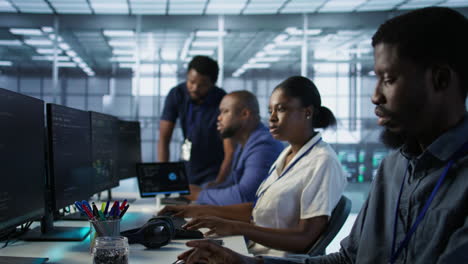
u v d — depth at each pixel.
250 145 2.37
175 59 7.99
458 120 0.76
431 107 0.73
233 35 8.15
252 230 1.58
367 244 0.95
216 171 3.31
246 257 1.07
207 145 3.29
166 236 1.43
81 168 1.81
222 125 2.60
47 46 8.59
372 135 7.73
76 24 7.79
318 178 1.67
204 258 1.06
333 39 7.97
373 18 7.68
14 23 7.67
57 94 8.67
